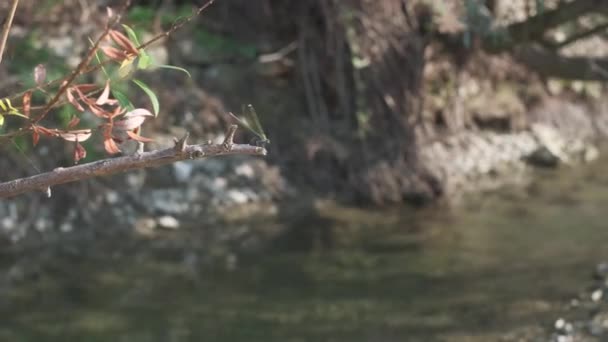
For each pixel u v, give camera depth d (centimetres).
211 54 1484
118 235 1245
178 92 1417
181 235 1255
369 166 1424
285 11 1531
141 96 1361
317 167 1428
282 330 939
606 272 1069
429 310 987
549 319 938
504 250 1186
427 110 1565
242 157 1416
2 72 1195
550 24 1299
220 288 1061
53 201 1273
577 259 1138
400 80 1475
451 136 1567
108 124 297
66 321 961
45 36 1323
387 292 1047
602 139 1712
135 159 298
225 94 1460
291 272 1116
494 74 1673
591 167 1580
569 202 1388
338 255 1177
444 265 1134
